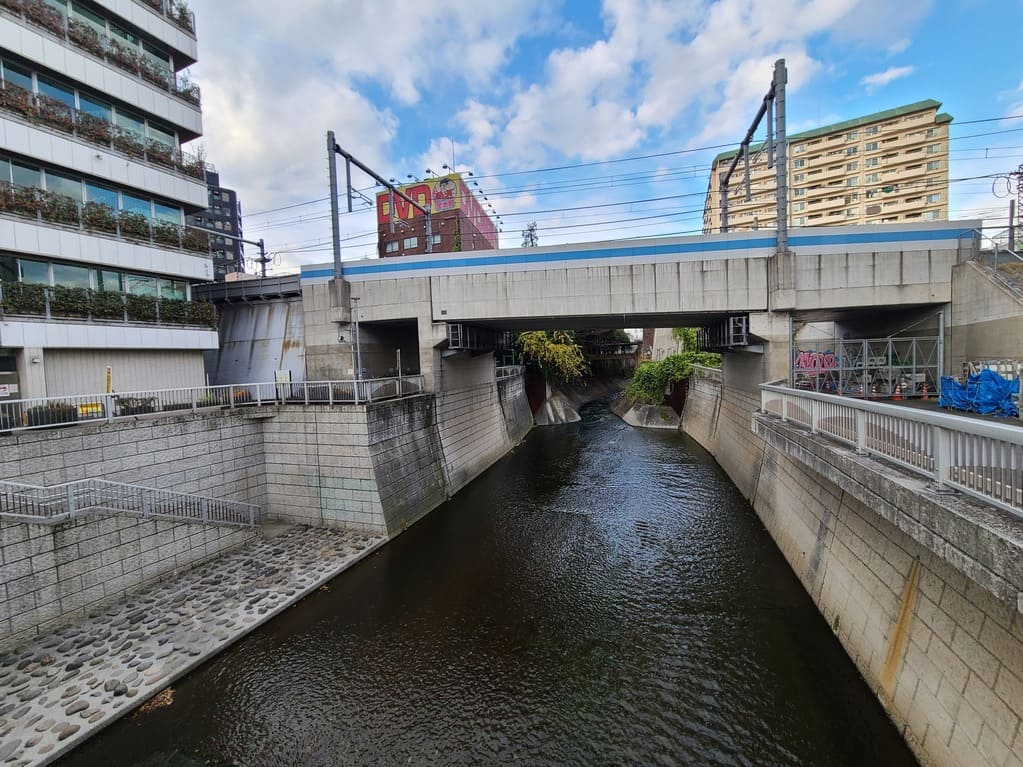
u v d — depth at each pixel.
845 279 15.95
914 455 5.90
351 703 8.04
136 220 15.88
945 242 15.55
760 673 8.41
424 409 18.41
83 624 9.59
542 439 32.16
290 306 24.16
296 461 15.19
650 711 7.79
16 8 13.15
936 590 5.95
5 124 12.82
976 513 4.42
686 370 34.75
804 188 71.38
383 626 10.12
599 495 19.17
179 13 17.80
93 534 9.94
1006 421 10.31
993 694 4.77
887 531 7.29
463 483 20.95
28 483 9.83
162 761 6.88
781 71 15.53
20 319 13.05
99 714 7.29
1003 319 13.27
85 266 14.88
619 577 12.23
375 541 14.05
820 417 9.05
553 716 7.75
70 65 14.41
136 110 16.42
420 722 7.66
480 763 6.92
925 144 65.12
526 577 12.30
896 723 6.36
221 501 13.41
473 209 52.81
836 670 8.02
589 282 17.66
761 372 17.33
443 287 18.92
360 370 19.81
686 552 13.58
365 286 19.73
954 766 5.18
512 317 18.44
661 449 27.42
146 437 11.97
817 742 6.91
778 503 13.78
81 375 14.61
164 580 11.42
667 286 17.12
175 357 17.31
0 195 12.61
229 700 8.03
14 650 8.65
